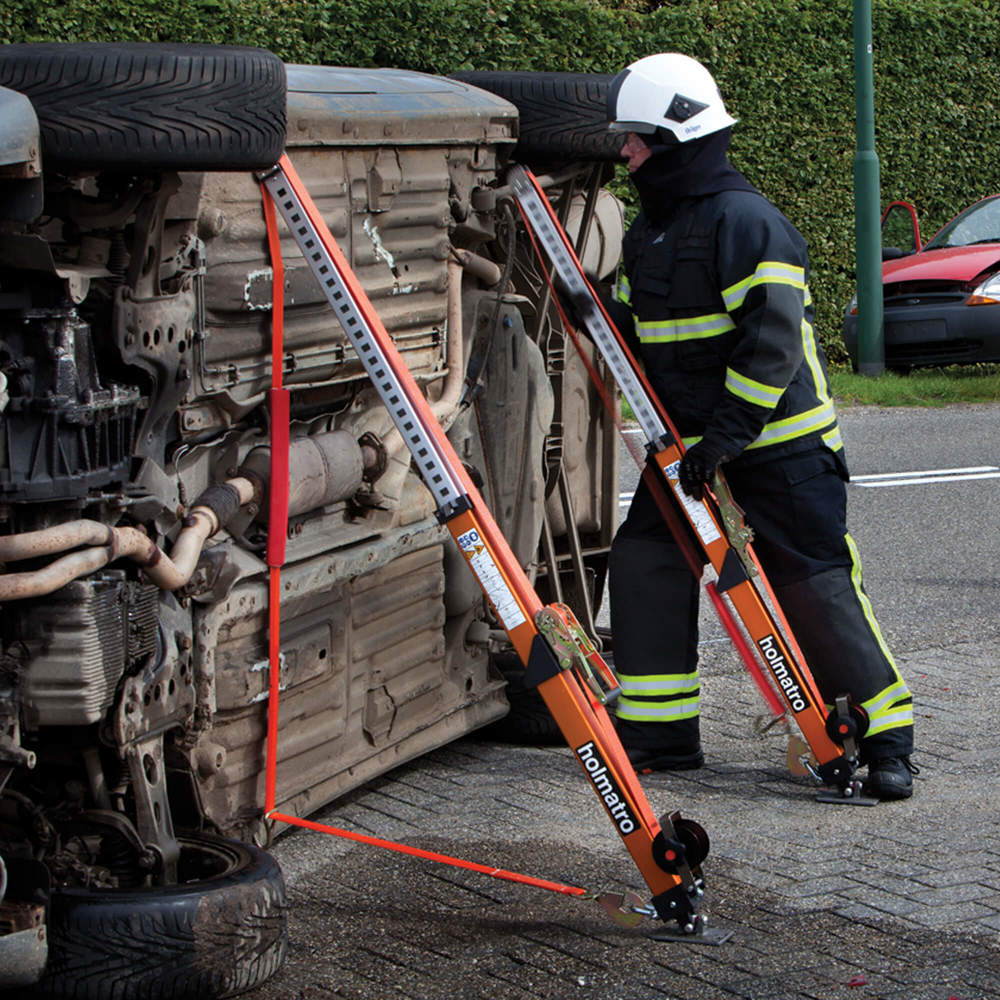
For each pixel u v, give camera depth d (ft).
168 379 12.84
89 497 11.92
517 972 12.74
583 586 20.79
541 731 19.26
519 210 18.86
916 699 21.42
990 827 16.28
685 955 13.05
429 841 15.92
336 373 15.70
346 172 15.57
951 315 53.31
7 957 11.10
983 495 37.27
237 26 41.09
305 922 13.78
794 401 17.63
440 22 45.01
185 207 12.60
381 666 16.99
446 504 13.37
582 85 18.95
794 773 17.81
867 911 13.98
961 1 61.31
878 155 59.77
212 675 13.91
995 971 12.76
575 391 20.85
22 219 10.98
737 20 53.78
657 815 16.83
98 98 11.39
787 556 17.74
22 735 12.25
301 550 15.30
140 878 12.80
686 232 17.30
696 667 18.62
